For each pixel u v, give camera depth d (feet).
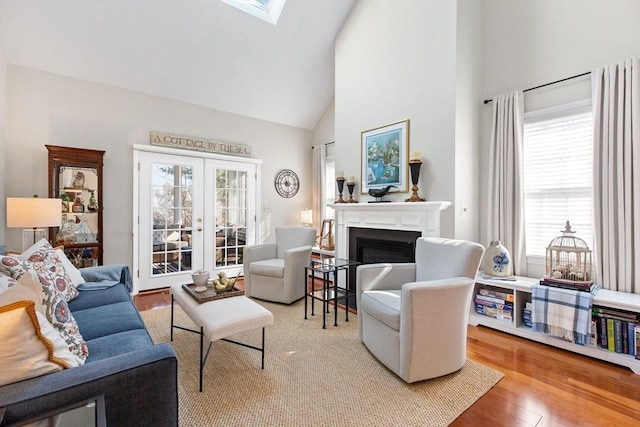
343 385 6.22
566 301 7.74
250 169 16.65
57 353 3.26
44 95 11.10
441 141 9.96
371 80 12.44
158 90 13.39
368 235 12.23
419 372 6.17
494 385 6.31
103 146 12.24
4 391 2.79
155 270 13.58
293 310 10.78
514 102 9.91
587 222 9.05
